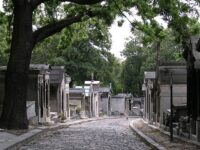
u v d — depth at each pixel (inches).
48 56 3282.5
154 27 1414.9
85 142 941.8
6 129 1159.6
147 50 3949.3
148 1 1378.0
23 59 1202.0
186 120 992.2
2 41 2353.6
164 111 1402.6
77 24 1615.4
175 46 2696.9
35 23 1534.2
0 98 1688.0
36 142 938.1
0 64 2691.9
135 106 4424.2
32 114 1493.6
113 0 1365.7
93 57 3361.2
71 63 3272.6
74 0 1256.8
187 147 775.7
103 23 1546.5
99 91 3526.1
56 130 1391.5
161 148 761.0
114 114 4087.1
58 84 2057.1
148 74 1927.9
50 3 1444.4
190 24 1289.4
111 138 1071.6
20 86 1195.9
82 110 2824.8
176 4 1279.5
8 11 1459.2
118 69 4670.3
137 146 885.2
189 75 983.0
